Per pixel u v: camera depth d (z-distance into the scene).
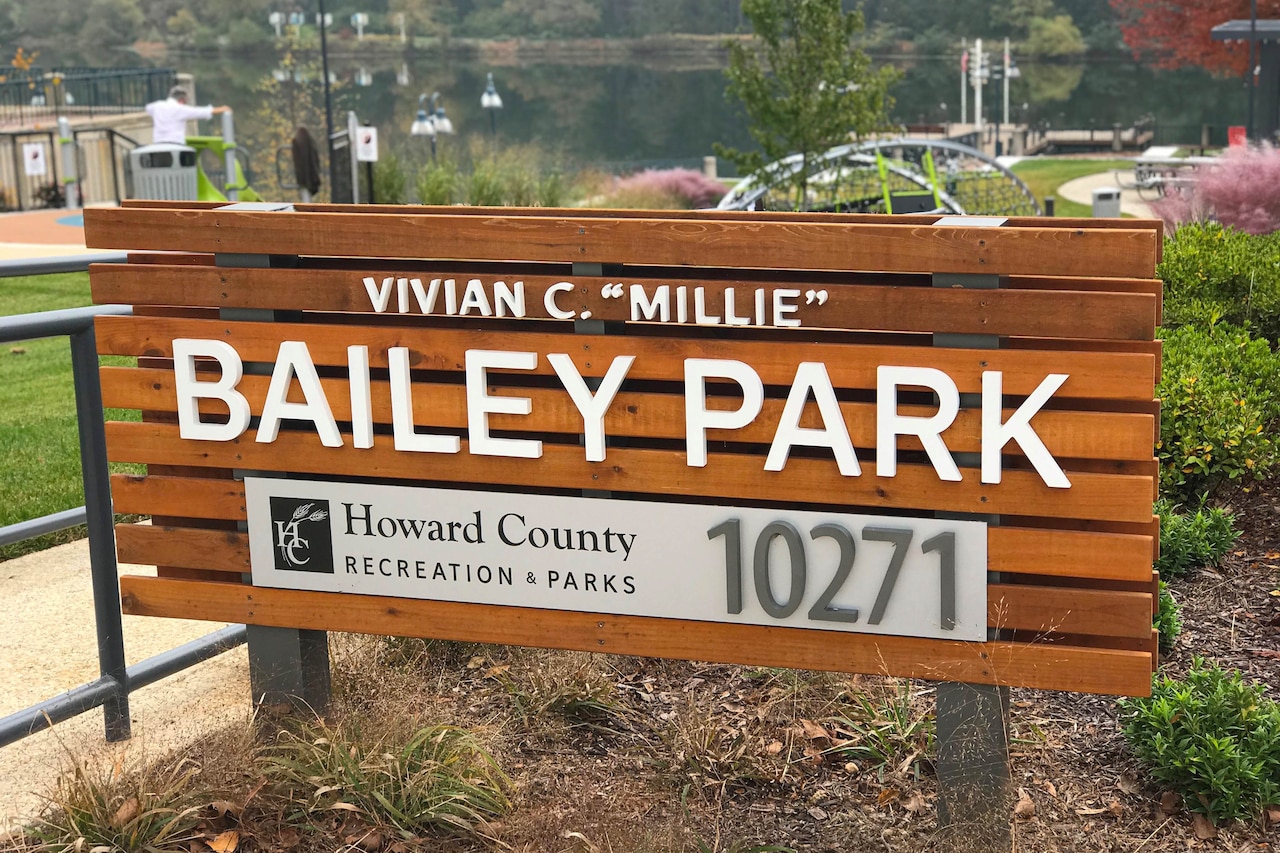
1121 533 2.98
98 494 3.58
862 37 88.88
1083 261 2.86
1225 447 5.12
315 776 3.32
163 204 3.61
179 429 3.50
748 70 16.22
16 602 4.71
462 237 3.24
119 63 89.44
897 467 3.04
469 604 3.41
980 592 3.04
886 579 3.08
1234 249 7.17
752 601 3.20
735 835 3.29
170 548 3.60
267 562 3.53
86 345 3.54
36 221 18.23
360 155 16.66
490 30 100.38
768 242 3.04
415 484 3.45
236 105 55.41
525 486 3.34
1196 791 3.35
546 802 3.40
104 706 3.66
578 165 22.86
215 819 3.26
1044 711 3.94
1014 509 2.99
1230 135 19.23
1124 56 85.12
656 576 3.26
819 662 3.18
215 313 3.54
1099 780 3.53
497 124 63.09
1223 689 3.55
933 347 2.98
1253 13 18.62
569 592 3.33
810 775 3.58
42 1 91.06
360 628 3.50
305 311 3.44
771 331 3.19
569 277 3.21
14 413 7.52
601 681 3.97
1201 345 5.83
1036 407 2.92
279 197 24.31
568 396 3.24
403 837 3.23
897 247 2.97
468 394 3.29
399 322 3.45
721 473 3.16
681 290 3.13
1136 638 3.00
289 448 3.46
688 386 3.13
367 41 93.19
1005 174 17.50
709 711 3.85
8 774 3.54
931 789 3.49
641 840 3.20
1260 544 4.98
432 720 3.64
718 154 16.56
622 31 101.12
